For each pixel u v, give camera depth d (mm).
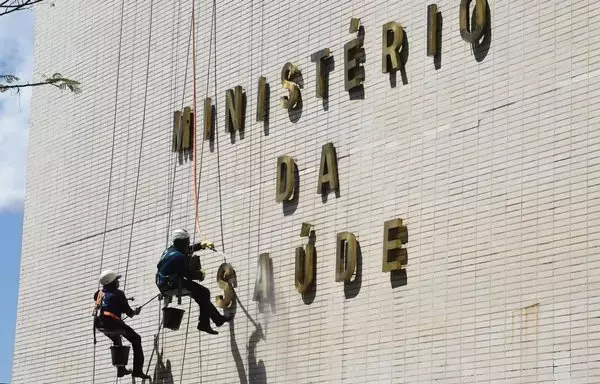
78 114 29625
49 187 30094
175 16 27281
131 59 28281
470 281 19625
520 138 19328
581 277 18047
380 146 21766
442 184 20453
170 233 26156
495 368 18953
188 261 23766
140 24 28266
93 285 27938
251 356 23562
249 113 24844
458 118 20422
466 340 19469
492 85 19953
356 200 22031
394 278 20938
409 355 20375
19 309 30188
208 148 25656
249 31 25266
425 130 20969
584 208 18203
